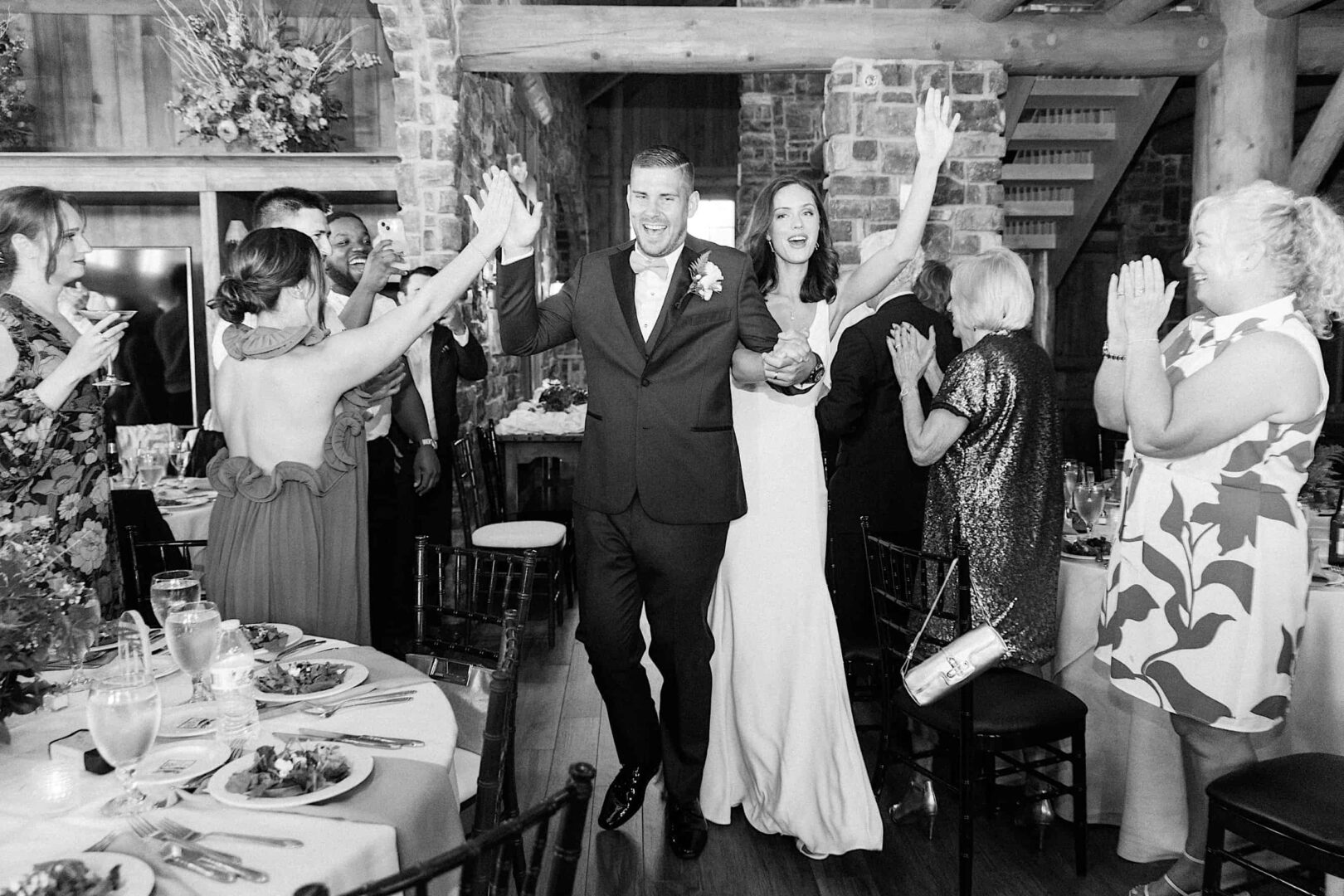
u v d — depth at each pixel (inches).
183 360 223.0
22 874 42.5
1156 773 96.3
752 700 99.7
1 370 80.7
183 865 43.0
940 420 96.5
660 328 88.4
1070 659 103.1
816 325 100.5
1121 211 323.9
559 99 351.6
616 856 98.0
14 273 85.1
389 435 155.3
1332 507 120.5
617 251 92.4
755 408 97.7
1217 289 76.8
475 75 205.9
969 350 98.0
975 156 190.9
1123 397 87.4
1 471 81.2
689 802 98.7
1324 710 90.1
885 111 188.9
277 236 81.5
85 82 216.8
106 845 44.8
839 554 121.3
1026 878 94.8
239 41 193.8
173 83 217.3
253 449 81.4
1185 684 78.6
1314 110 285.1
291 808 48.2
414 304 82.0
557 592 185.8
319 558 82.1
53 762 53.3
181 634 56.2
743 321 88.7
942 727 91.6
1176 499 79.0
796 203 95.8
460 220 193.0
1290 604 76.0
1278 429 74.2
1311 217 73.7
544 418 219.1
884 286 106.0
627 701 99.2
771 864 96.9
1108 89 225.1
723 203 468.1
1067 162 259.3
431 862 35.5
